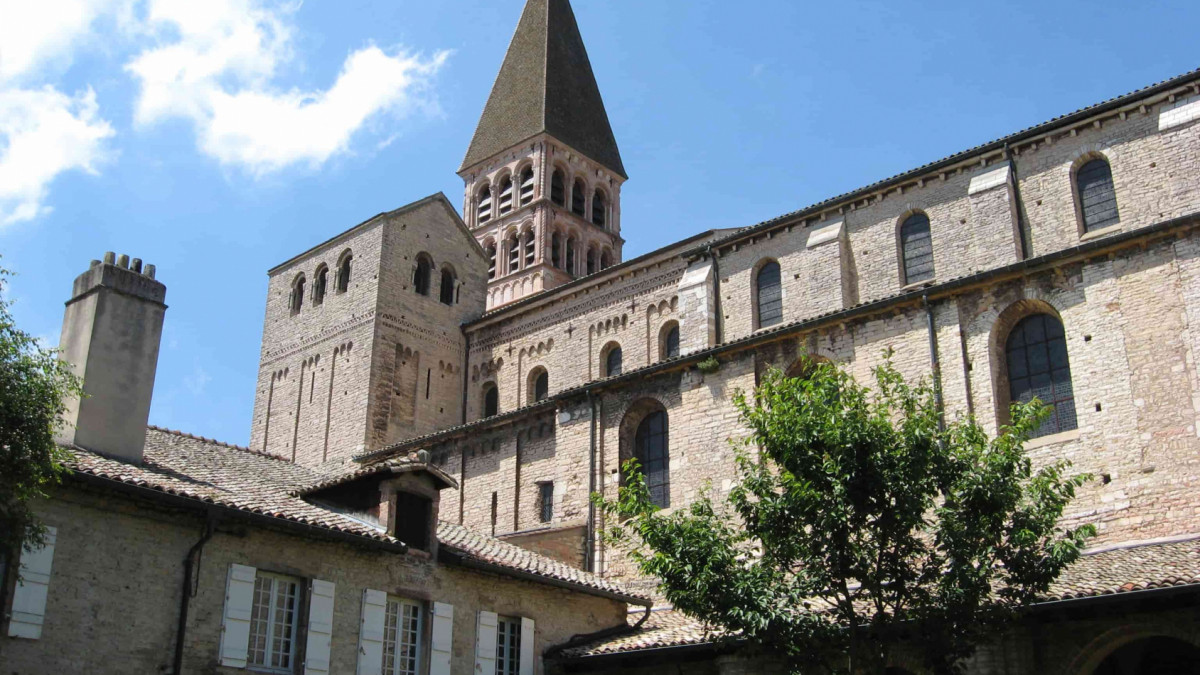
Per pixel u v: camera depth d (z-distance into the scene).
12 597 22.23
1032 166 39.09
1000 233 38.59
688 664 31.88
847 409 26.19
